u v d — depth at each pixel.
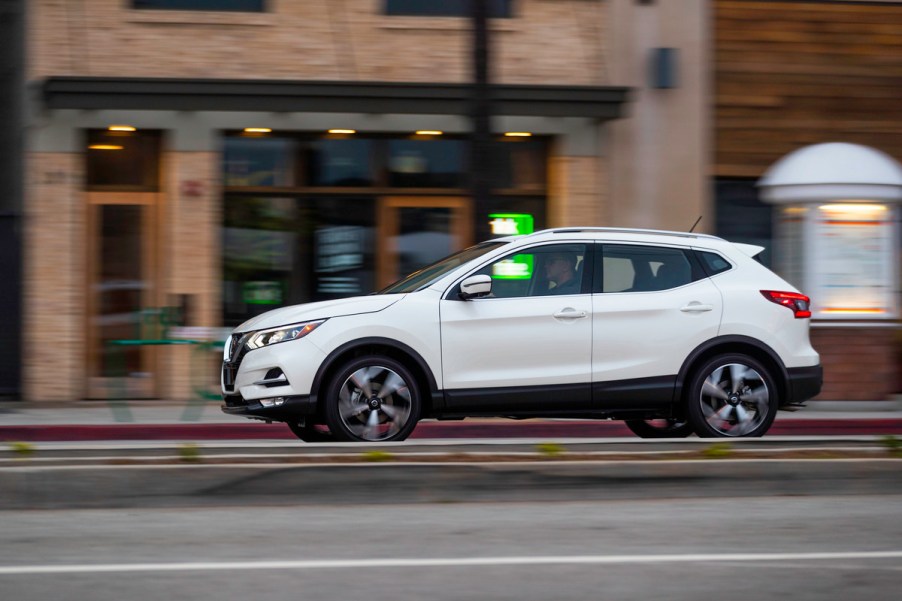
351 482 9.54
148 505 9.30
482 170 16.66
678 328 12.94
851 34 21.88
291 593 6.64
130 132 20.72
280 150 21.03
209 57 20.67
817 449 10.62
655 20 21.36
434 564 7.38
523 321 12.69
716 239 13.53
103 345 20.72
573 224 21.30
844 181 18.12
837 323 18.58
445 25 21.11
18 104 20.30
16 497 9.18
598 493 9.78
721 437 12.99
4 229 20.30
